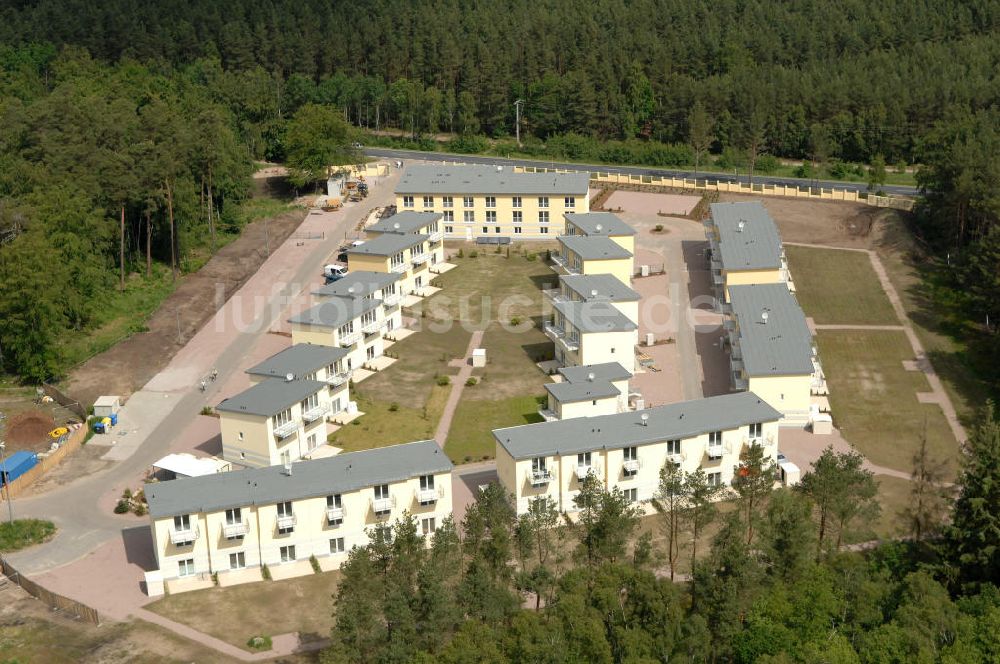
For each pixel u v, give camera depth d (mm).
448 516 119688
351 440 142500
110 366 163375
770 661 87938
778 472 130625
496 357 166500
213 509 111875
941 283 187000
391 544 99312
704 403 133500
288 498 113812
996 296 166500
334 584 112562
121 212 189500
